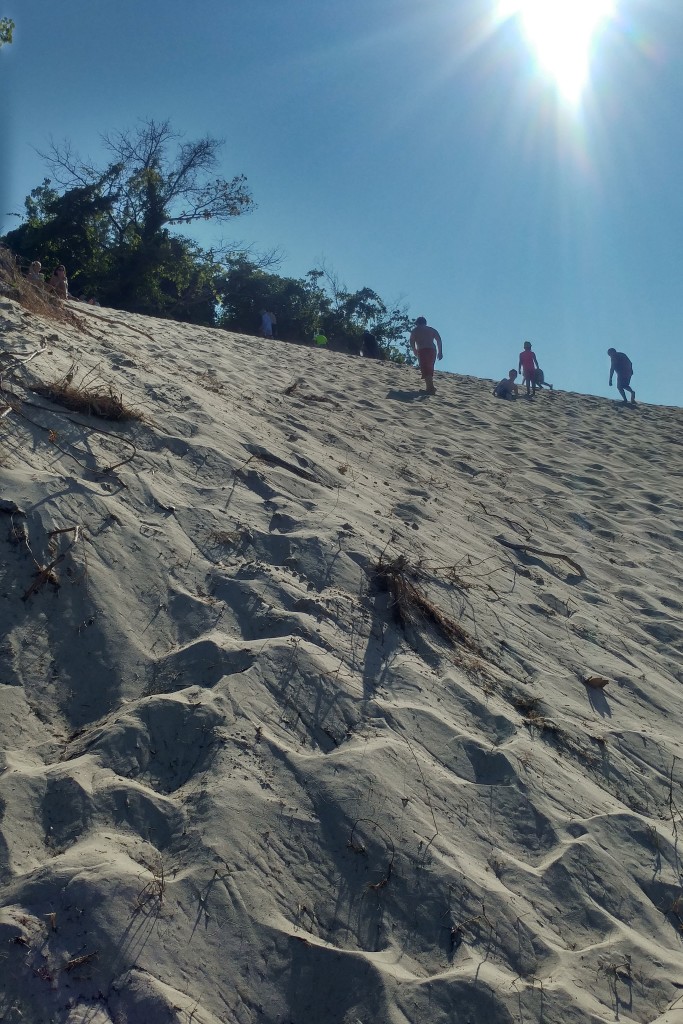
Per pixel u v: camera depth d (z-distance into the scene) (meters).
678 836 4.24
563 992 3.03
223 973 2.79
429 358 16.45
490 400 17.86
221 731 3.64
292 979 2.86
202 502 5.52
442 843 3.50
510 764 4.11
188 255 38.66
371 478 8.08
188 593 4.54
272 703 3.91
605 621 6.85
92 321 10.77
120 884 2.88
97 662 3.95
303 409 10.30
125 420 6.11
